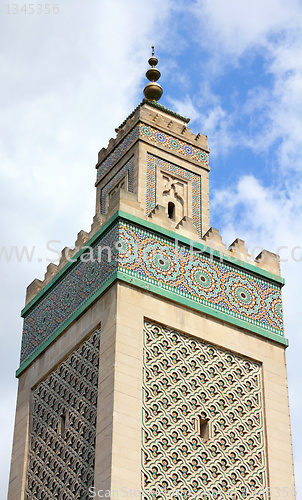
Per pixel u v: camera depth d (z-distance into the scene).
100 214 41.34
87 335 35.97
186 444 33.84
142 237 36.69
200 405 34.84
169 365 34.91
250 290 38.38
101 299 35.91
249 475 34.66
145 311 35.28
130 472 32.19
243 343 37.03
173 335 35.56
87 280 37.25
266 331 37.81
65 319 37.56
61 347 37.22
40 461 36.12
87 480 33.28
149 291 35.66
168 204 40.50
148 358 34.56
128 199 37.38
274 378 37.09
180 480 33.12
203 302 36.72
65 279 38.75
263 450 35.38
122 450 32.38
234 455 34.69
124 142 42.28
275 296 39.00
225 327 36.91
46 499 35.03
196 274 37.19
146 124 41.78
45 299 39.62
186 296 36.44
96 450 32.97
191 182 41.59
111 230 36.91
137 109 42.47
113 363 33.75
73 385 35.91
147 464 32.69
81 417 34.78
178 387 34.69
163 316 35.59
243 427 35.41
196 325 36.19
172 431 33.75
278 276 39.53
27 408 37.75
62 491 34.38
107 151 43.25
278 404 36.62
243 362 36.75
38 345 38.72
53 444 35.78
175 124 42.62
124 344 34.25
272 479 34.91
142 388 33.88
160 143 41.66
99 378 34.22
